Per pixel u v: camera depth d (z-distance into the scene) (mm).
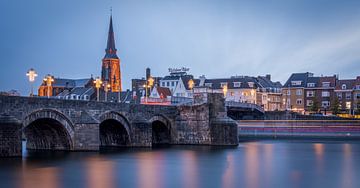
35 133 75438
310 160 69125
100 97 189875
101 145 88250
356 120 125938
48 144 75188
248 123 140000
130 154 73938
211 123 91812
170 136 93875
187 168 59281
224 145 92000
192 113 93125
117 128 84750
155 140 96438
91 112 74688
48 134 74000
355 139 121375
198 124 92562
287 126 134625
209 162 65562
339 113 152500
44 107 66438
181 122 94125
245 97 180875
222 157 71750
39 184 46594
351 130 126188
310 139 122375
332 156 75000
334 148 91062
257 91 184250
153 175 53562
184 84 186500
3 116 60750
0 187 44875
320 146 96375
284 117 135625
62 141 73250
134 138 84438
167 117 92750
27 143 77688
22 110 63219
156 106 89938
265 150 85000
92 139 73125
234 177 52500
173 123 94312
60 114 69188
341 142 109938
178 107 94688
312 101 170875
